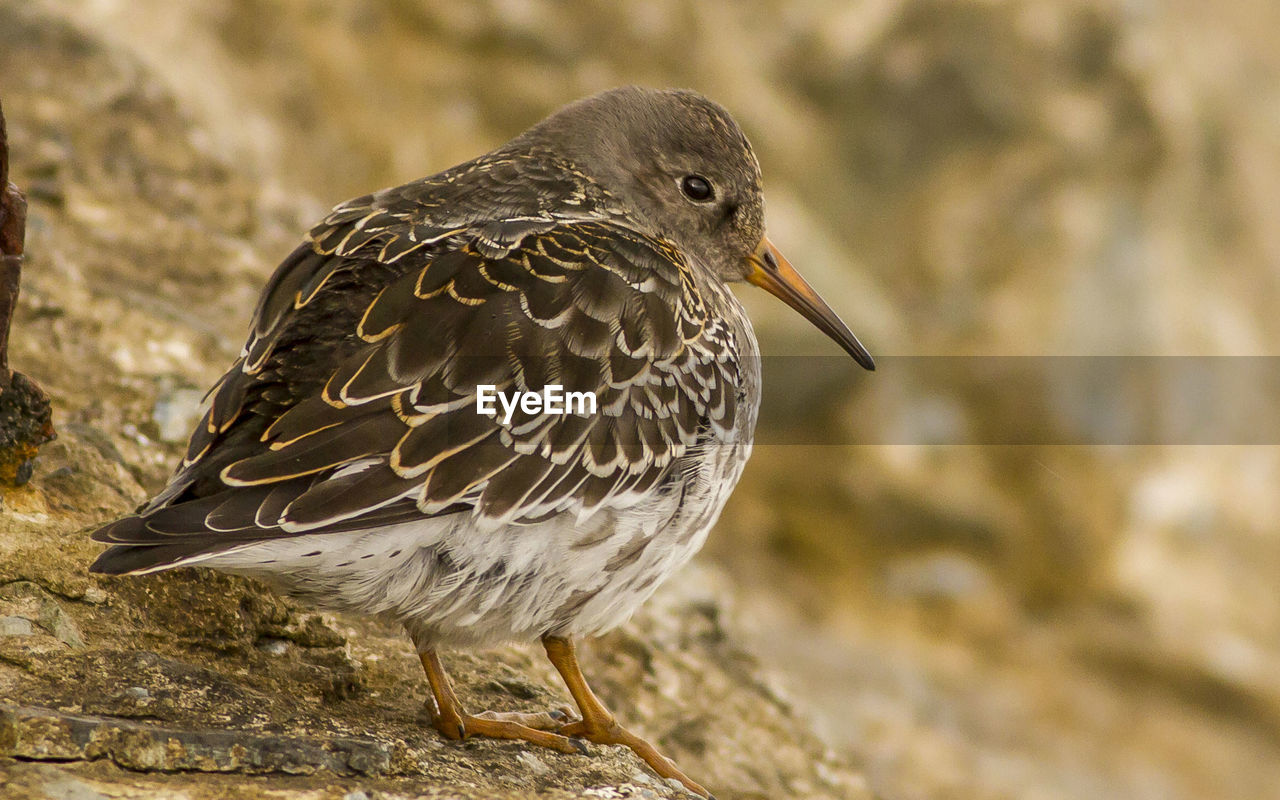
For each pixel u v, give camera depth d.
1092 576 20.86
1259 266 23.11
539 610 5.95
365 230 6.21
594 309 6.03
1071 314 21.42
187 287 10.62
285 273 6.15
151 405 8.39
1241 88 23.95
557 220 6.54
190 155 12.66
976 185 21.55
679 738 8.35
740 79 21.00
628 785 6.09
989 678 18.64
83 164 11.73
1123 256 21.70
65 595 5.94
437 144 18.95
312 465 5.34
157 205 11.72
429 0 19.52
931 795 15.11
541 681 7.64
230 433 5.62
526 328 5.84
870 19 21.73
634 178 7.57
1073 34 21.73
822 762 8.79
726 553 18.94
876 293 20.67
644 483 6.01
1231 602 21.16
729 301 7.14
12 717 4.90
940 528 20.14
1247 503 21.59
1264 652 20.28
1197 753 18.23
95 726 5.00
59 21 13.35
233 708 5.55
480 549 5.63
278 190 13.08
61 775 4.80
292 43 18.36
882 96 21.58
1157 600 20.78
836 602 19.09
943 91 21.55
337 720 5.83
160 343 9.21
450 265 5.95
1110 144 21.81
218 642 6.15
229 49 17.77
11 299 6.36
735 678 9.23
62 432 7.43
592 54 20.20
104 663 5.53
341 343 5.72
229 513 5.15
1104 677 19.42
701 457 6.27
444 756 5.92
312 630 6.49
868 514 19.83
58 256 9.85
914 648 18.73
